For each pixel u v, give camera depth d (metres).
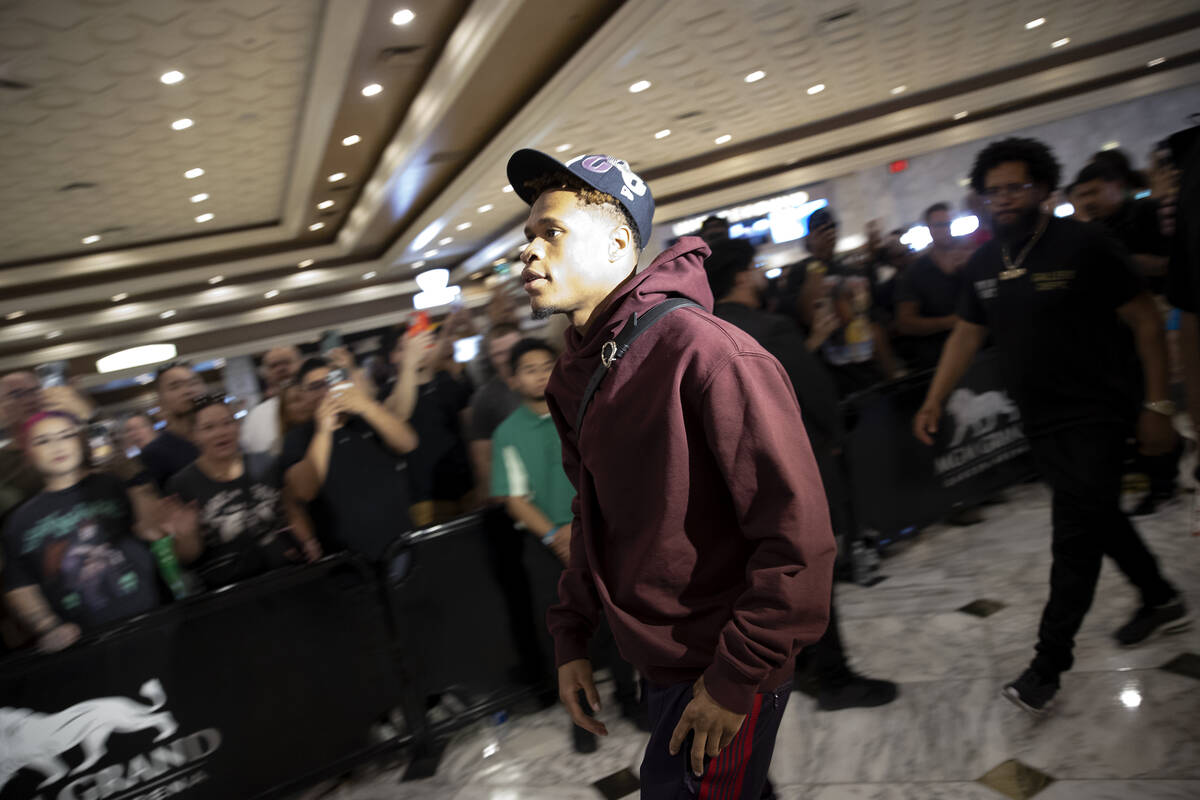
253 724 2.61
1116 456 2.21
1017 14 10.41
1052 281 2.17
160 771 2.46
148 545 2.67
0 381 3.07
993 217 2.26
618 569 1.18
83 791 2.36
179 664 2.50
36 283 13.86
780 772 2.35
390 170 11.24
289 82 7.82
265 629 2.63
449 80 8.02
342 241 16.09
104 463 2.88
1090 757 2.11
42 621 2.38
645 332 1.09
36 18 5.48
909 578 3.55
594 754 2.69
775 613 0.98
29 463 2.74
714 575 1.12
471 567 2.96
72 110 7.20
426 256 18.86
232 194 11.61
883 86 12.96
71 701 2.35
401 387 3.71
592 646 2.82
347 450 3.00
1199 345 1.79
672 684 1.17
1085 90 15.62
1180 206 1.71
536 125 9.68
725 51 9.02
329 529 2.98
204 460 2.83
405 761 2.93
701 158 15.52
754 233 17.30
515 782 2.61
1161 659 2.48
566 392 1.24
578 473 1.33
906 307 4.64
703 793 1.13
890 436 3.81
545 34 8.03
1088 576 2.26
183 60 6.71
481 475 3.67
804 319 4.18
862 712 2.56
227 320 18.98
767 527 1.02
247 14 6.17
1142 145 15.66
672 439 1.05
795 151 15.38
